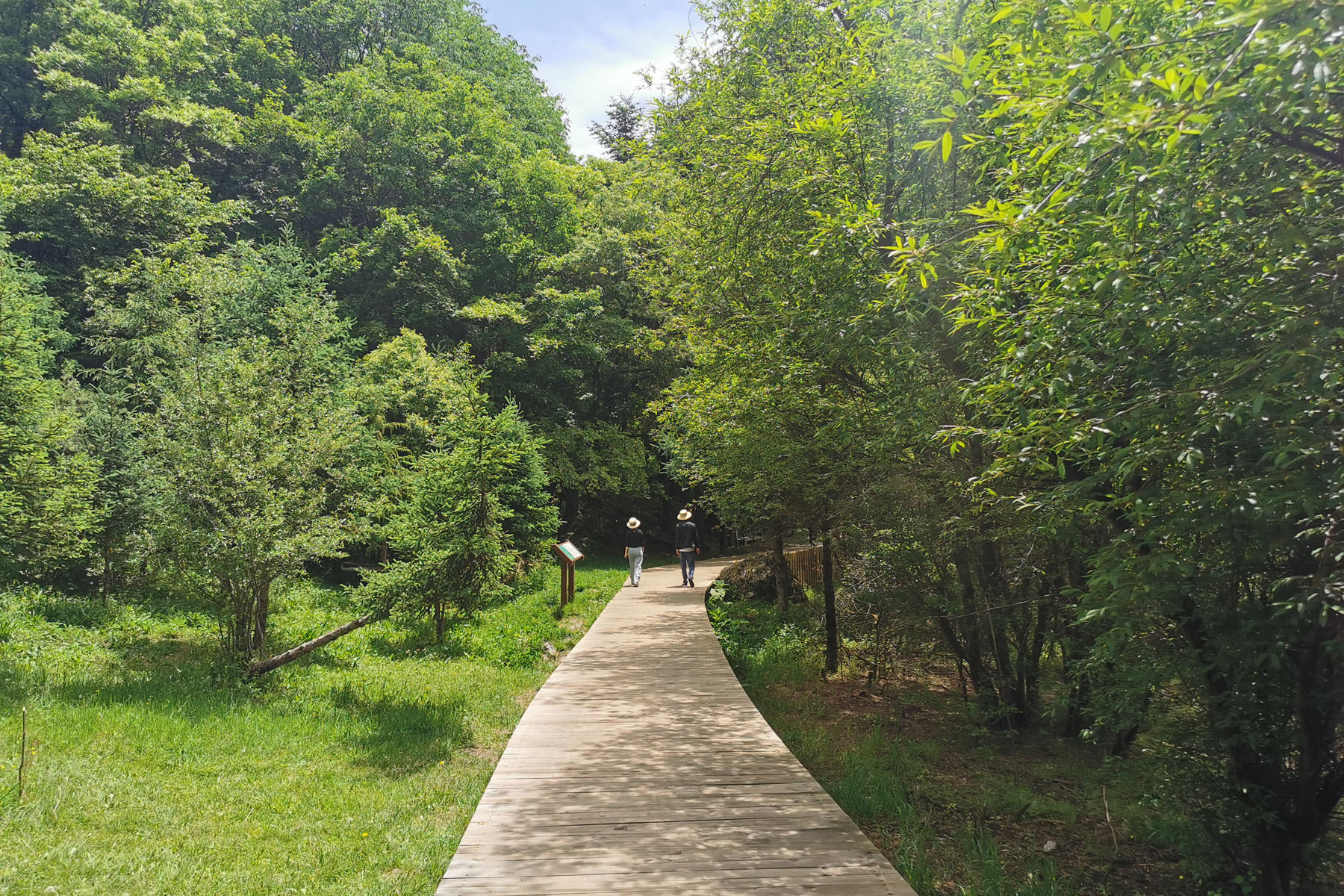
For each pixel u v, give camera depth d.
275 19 28.52
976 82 4.32
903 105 8.20
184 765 6.09
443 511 10.47
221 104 26.20
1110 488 5.11
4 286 10.66
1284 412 3.54
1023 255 4.56
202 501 8.67
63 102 21.88
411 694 8.77
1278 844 4.86
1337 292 3.46
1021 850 5.91
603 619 13.75
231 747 6.57
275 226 25.64
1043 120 3.67
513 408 11.41
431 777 6.23
